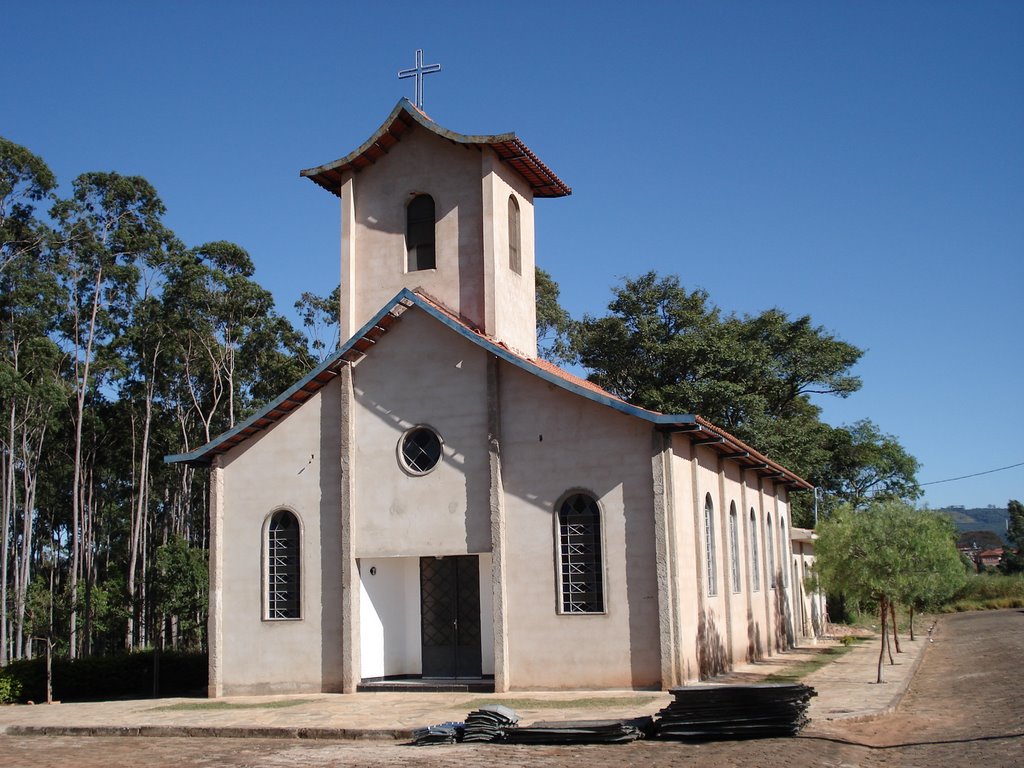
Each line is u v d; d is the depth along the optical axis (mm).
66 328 50844
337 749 15273
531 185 27156
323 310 57781
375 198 25547
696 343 52812
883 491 63500
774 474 30984
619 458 20891
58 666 26672
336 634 22375
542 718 16828
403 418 22609
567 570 21000
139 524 49156
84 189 51281
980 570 111188
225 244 53375
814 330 57250
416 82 26047
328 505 22922
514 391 21875
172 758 15164
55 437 52875
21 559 50500
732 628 25078
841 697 18938
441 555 21938
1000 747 13523
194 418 57406
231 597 23297
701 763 12922
